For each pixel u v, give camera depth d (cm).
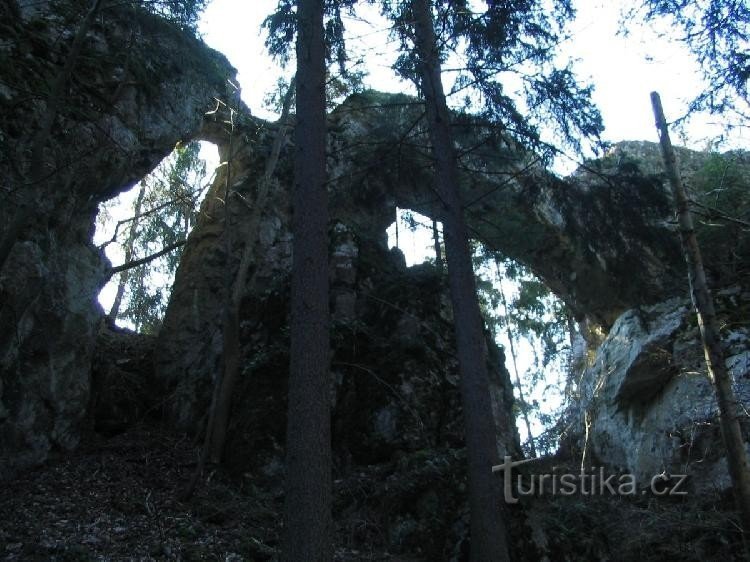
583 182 960
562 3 809
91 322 1097
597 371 1820
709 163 1488
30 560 641
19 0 1031
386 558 845
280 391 1122
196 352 1317
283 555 605
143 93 1205
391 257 1544
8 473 887
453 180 876
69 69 696
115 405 1210
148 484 954
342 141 1491
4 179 873
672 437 1438
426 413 1155
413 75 910
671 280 1543
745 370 1303
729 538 1111
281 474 1010
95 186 1114
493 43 885
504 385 1416
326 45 926
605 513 1248
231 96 1509
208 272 1397
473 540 711
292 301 712
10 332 908
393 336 1278
